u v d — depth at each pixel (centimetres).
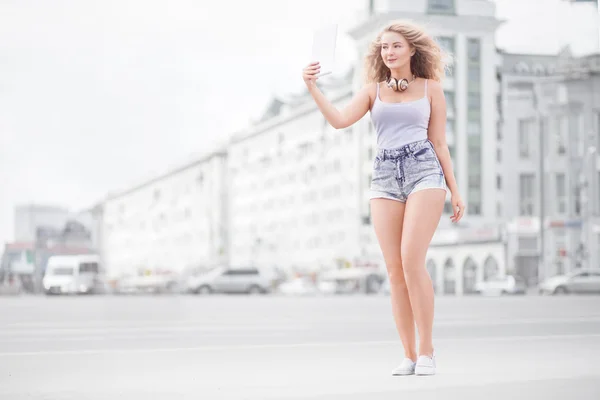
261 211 9788
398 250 573
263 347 880
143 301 3309
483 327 1166
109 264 15500
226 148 10825
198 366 675
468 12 6938
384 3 6950
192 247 11744
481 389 479
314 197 8481
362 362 686
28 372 642
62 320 1566
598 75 6359
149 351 845
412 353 580
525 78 6869
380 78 586
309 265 8550
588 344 838
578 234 6306
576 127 6406
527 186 6769
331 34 566
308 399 455
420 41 570
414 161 562
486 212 6931
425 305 560
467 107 6931
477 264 6400
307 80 572
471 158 6931
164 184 12988
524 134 6788
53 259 5972
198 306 2486
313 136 8506
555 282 4931
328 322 1417
